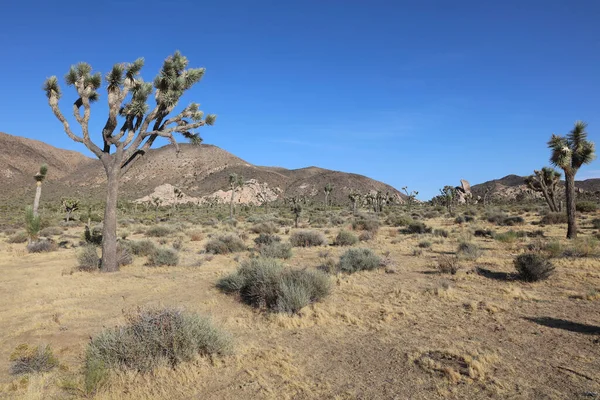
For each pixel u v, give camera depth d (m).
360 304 9.17
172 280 12.47
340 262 13.91
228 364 5.92
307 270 10.45
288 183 191.75
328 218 52.91
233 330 7.65
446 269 12.60
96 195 150.25
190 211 91.75
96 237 26.14
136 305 9.55
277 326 7.81
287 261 16.03
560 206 46.50
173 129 15.07
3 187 155.50
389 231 30.14
